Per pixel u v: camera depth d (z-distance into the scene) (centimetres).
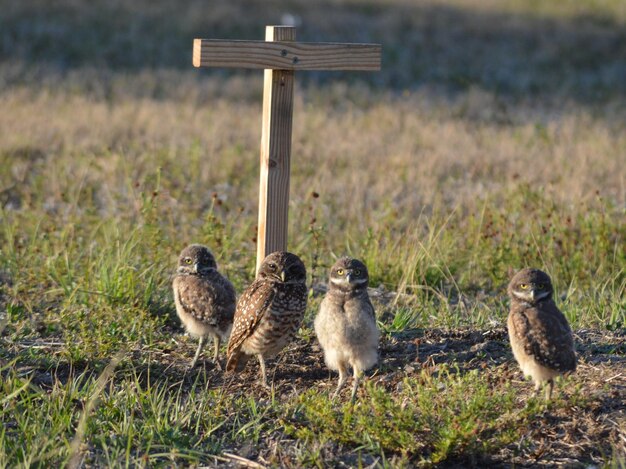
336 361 921
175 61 3766
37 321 1147
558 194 1847
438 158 2348
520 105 3403
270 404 912
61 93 3058
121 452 812
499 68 3938
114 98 3112
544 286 885
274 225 1066
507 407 816
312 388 955
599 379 933
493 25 4484
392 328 1116
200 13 4250
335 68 1037
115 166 2017
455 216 1691
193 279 1036
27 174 2069
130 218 1554
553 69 3991
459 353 1035
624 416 859
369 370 1003
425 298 1306
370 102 3306
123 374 998
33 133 2434
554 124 2922
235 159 2233
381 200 1883
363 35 4212
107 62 3666
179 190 1856
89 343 1032
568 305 1238
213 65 976
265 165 1053
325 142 2516
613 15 4784
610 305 1228
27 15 4022
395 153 2397
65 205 1792
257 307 962
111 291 1204
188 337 1132
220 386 998
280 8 4466
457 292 1379
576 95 3622
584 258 1456
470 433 782
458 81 3747
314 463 804
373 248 1440
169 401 891
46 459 778
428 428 816
